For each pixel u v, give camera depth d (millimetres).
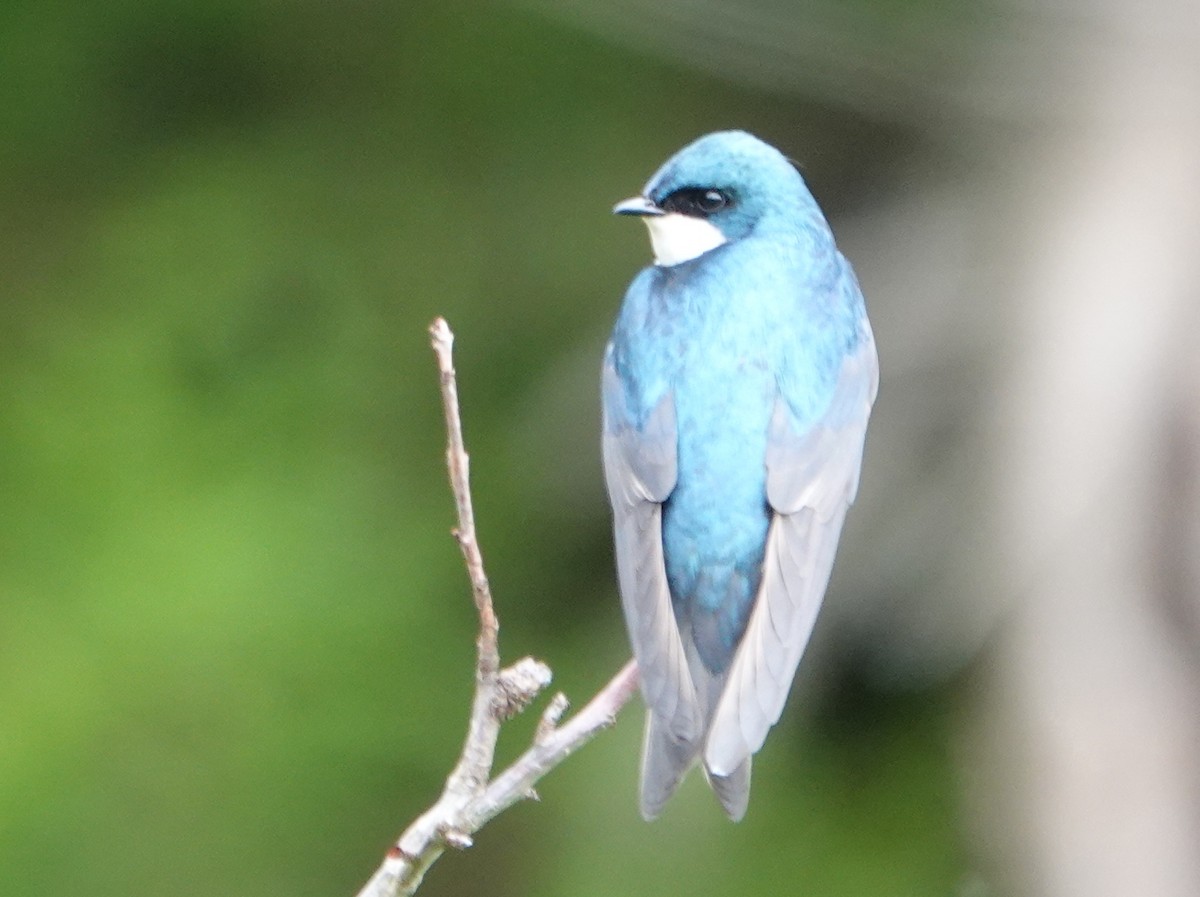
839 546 12680
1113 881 11578
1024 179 13297
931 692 12805
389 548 12828
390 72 14602
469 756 5781
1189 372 11836
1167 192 12500
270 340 13461
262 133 14414
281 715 12266
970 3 13672
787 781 12547
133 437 12805
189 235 13797
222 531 12477
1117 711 11711
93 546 12383
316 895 12148
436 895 12617
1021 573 12047
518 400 13617
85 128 14281
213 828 12102
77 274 13633
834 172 14203
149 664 12188
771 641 6961
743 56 13969
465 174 14258
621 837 12094
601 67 14414
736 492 7332
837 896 12203
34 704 12008
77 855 11953
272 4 14586
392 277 13844
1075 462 11898
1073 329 12172
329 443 13078
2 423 12812
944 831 12453
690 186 8102
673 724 6543
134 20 14438
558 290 13867
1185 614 11711
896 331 13016
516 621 13078
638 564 7270
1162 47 13148
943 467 12688
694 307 7691
